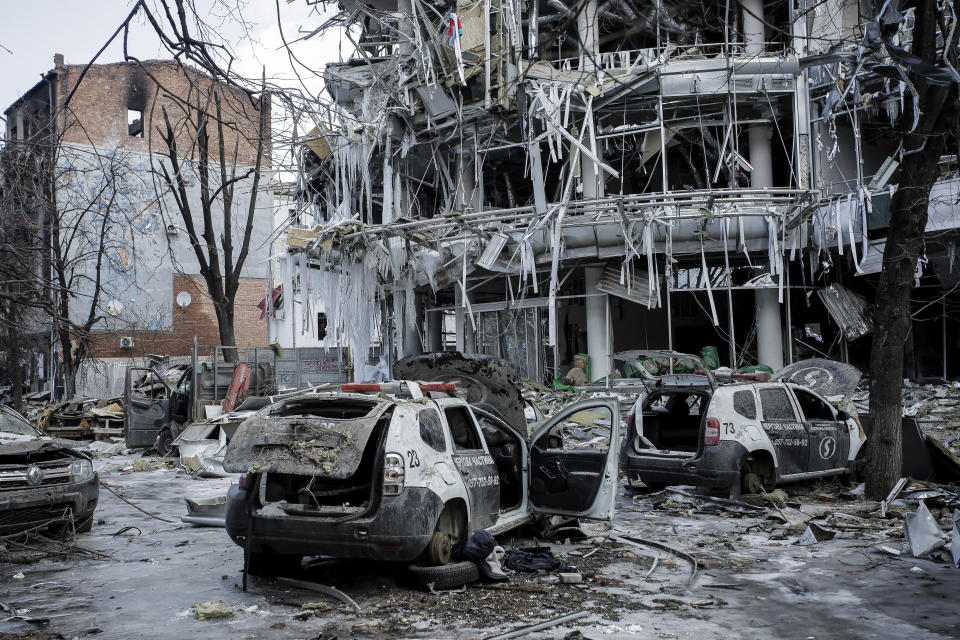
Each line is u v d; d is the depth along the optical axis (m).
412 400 6.43
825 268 20.77
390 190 24.05
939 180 18.34
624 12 21.19
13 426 9.48
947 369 21.89
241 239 39.28
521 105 21.17
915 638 4.81
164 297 36.81
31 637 5.00
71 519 8.22
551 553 6.98
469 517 6.52
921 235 9.76
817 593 5.90
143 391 21.25
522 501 7.77
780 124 23.97
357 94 23.78
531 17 21.62
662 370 21.16
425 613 5.39
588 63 22.06
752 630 4.98
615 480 7.58
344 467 5.77
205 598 5.95
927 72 8.77
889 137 22.02
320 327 39.75
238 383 18.03
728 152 24.22
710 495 10.24
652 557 7.19
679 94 21.12
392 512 5.81
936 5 9.29
